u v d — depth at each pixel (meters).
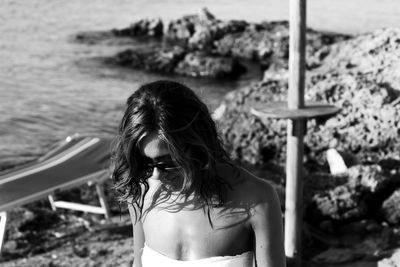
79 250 5.54
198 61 16.36
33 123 12.27
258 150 7.67
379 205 5.76
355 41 8.38
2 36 21.36
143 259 1.94
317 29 19.92
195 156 1.76
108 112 13.09
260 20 24.38
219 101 13.95
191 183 1.75
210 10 26.88
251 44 18.41
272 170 7.45
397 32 7.72
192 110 1.74
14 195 5.14
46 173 5.62
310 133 7.37
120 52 17.84
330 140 7.28
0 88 14.79
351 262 4.98
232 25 20.33
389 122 6.99
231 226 1.79
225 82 15.75
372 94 7.12
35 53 18.83
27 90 14.70
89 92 14.61
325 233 5.44
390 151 7.05
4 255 5.46
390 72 7.39
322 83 7.50
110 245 5.63
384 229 5.36
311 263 5.01
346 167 6.39
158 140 1.73
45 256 5.45
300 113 4.35
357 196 5.63
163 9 27.98
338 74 7.72
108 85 15.27
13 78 15.81
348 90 7.32
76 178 5.57
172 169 1.82
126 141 1.76
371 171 5.88
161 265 1.88
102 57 18.11
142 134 1.73
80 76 16.14
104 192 6.75
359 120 7.18
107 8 28.09
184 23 21.23
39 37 21.39
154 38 21.42
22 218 6.05
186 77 16.14
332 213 5.51
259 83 8.58
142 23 22.02
